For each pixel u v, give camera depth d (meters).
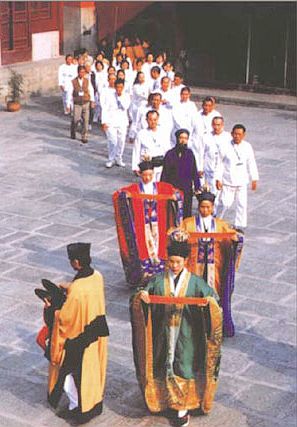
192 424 9.65
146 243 13.35
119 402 10.01
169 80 22.52
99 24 32.47
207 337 9.38
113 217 17.25
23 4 30.45
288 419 9.90
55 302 9.41
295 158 22.75
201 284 9.46
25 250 15.13
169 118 19.09
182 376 9.57
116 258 14.95
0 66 29.67
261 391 10.55
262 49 31.78
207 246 11.59
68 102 27.11
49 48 31.77
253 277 14.38
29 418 9.57
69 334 9.25
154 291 9.49
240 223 16.69
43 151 22.52
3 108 28.16
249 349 11.73
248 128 26.52
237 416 9.88
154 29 32.91
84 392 9.38
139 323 9.47
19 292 13.26
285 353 11.69
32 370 10.72
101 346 9.48
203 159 17.11
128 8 32.75
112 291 13.46
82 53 27.19
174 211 13.27
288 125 27.19
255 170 16.59
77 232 16.23
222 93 31.59
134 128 23.86
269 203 18.67
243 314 12.91
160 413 9.73
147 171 13.21
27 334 11.79
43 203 17.97
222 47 32.41
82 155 22.28
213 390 9.59
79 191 18.95
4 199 18.14
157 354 9.59
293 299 13.56
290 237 16.55
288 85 31.58
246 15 31.72
